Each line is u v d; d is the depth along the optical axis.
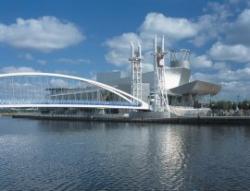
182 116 125.25
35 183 34.22
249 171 37.97
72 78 131.88
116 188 32.31
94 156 48.56
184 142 62.22
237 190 31.42
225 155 47.72
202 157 46.44
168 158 46.16
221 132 79.56
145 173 37.59
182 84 183.88
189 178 35.41
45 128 107.12
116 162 43.88
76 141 67.12
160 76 142.62
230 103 151.75
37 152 52.97
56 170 39.59
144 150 53.53
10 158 47.75
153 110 139.62
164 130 89.25
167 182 34.03
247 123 100.19
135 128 99.38
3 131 95.31
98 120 147.38
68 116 171.75
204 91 175.38
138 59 152.12
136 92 150.50
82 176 36.66
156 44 142.88
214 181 34.22
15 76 112.00
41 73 120.44
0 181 35.03
